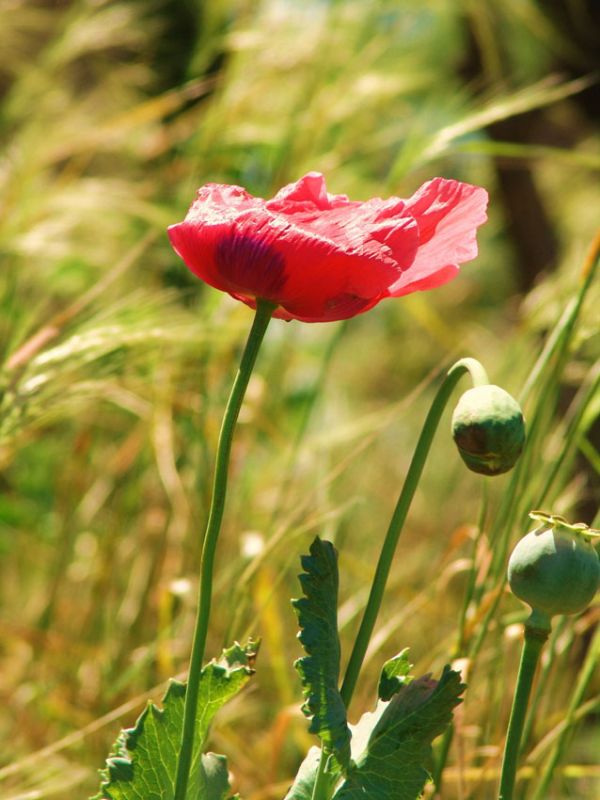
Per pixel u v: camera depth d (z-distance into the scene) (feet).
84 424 6.42
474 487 6.76
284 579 5.61
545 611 3.34
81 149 6.60
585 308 4.43
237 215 3.30
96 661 5.41
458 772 4.10
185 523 5.40
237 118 6.62
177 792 3.38
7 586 6.47
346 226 3.33
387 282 3.29
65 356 4.24
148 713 3.47
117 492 5.90
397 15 7.06
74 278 6.72
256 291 3.32
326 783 3.41
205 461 5.31
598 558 3.35
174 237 3.36
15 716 5.40
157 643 4.76
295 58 6.63
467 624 4.04
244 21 6.89
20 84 7.00
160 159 7.57
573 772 4.42
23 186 6.12
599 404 4.26
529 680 3.39
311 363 7.17
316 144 6.61
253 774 4.78
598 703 4.30
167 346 5.04
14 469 6.73
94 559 5.87
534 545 3.34
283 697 4.72
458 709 4.04
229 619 4.24
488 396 3.27
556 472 4.08
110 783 3.47
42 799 4.49
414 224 3.31
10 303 5.73
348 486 6.44
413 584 6.31
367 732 3.44
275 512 5.07
